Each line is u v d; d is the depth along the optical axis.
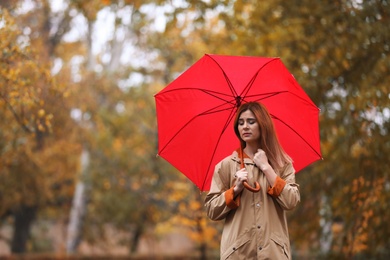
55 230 48.59
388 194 15.01
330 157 15.49
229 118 7.73
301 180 17.06
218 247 27.77
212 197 6.91
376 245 15.74
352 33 14.42
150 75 34.16
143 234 39.97
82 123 32.56
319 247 18.05
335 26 14.90
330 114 15.26
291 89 7.60
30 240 43.50
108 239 39.16
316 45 15.16
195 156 7.80
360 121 14.44
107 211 34.44
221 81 7.60
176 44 29.30
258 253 6.61
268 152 6.91
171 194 29.89
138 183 31.91
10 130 19.88
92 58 37.62
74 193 39.97
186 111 7.77
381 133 14.27
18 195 29.50
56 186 39.44
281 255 6.63
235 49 17.44
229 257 6.67
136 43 35.38
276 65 7.56
